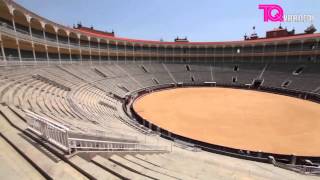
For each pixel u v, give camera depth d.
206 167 10.74
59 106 16.22
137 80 53.62
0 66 21.69
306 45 53.34
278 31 64.25
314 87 44.16
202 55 70.75
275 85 51.00
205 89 55.25
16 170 5.18
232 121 28.39
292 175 12.98
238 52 66.31
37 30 35.31
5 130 7.51
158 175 6.42
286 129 25.09
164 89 55.69
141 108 35.75
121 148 9.61
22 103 12.09
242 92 50.38
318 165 16.53
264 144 20.98
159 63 69.88
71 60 43.31
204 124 27.27
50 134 6.73
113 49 57.25
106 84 41.62
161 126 26.52
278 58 59.44
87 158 6.74
